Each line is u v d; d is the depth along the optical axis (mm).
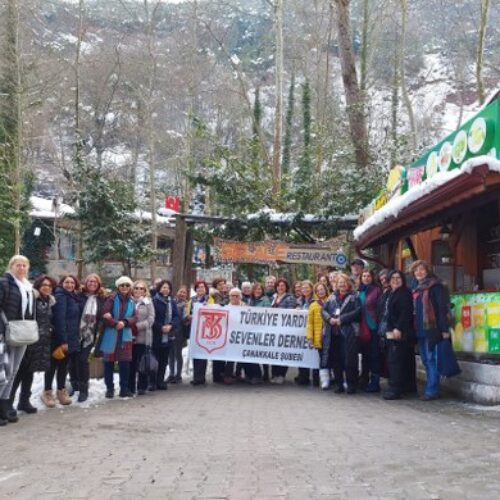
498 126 8969
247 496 4602
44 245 38250
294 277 24609
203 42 39000
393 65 36656
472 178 8219
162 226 38094
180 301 13375
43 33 35250
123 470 5504
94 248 24516
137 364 10930
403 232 13844
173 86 38156
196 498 4598
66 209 37594
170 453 6176
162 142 41188
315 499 4488
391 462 5562
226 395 11031
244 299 13781
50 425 7883
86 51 39844
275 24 26188
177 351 12945
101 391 11031
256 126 28656
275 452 6133
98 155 39875
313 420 8094
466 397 9586
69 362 10477
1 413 7969
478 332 9688
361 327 11188
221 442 6695
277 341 12664
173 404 9812
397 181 13195
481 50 22359
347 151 23219
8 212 27094
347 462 5621
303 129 30906
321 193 21688
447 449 6055
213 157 23250
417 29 36281
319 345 11883
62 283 9648
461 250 12648
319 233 18844
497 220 12055
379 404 9609
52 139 39906
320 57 34031
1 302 7898
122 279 10469
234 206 22250
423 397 9852
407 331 10102
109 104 39906
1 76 27453
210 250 24625
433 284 9727
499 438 6539
